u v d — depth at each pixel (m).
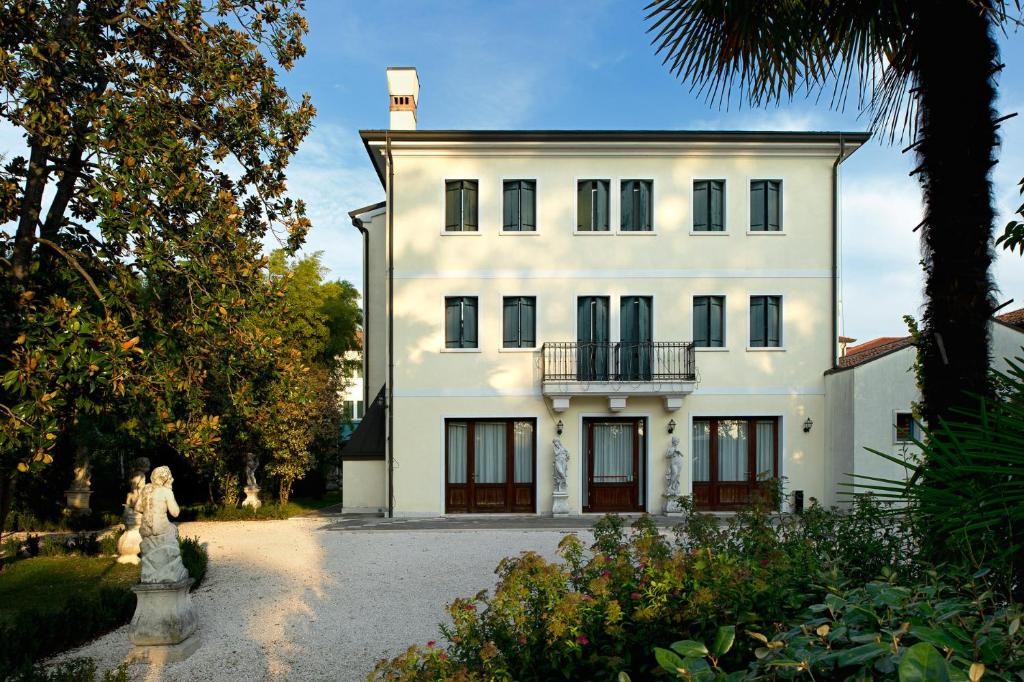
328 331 25.02
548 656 3.49
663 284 18.25
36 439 6.08
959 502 3.53
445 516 17.70
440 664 3.40
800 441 18.12
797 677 2.38
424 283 18.11
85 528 17.22
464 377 18.00
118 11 8.23
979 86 4.39
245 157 9.06
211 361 8.49
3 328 6.92
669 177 18.36
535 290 18.16
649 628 3.54
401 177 18.14
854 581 4.39
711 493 18.16
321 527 15.92
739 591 3.54
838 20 4.98
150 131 7.73
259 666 7.19
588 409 17.97
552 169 18.28
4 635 7.21
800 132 18.09
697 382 18.11
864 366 16.58
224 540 14.29
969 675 1.70
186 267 7.78
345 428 28.28
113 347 6.61
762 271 18.33
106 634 8.30
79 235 8.41
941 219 4.45
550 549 12.66
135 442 16.73
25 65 6.89
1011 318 17.11
